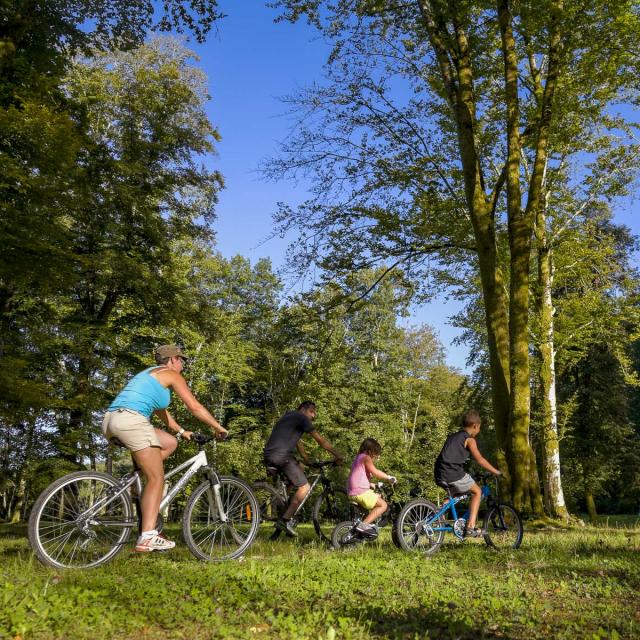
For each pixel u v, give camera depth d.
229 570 5.04
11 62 14.77
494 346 13.80
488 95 15.88
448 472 7.96
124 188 20.31
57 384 21.02
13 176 12.48
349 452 34.72
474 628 3.68
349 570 5.43
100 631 3.29
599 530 12.53
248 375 35.06
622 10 12.52
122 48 16.83
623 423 34.38
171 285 22.39
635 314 21.73
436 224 15.49
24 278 13.41
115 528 5.42
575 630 3.69
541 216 20.83
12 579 4.32
